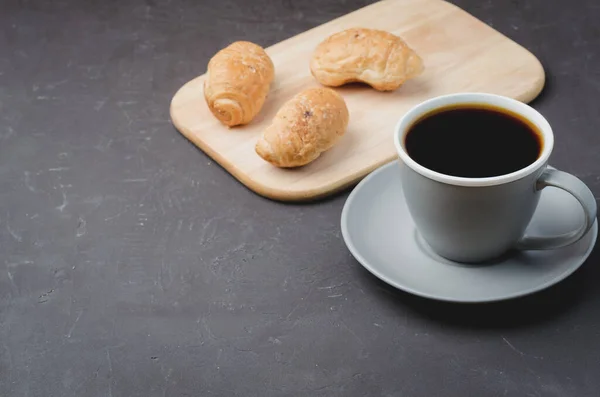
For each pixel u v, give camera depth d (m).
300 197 0.96
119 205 0.98
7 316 0.90
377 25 1.13
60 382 0.86
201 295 0.90
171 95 1.08
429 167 0.85
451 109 0.88
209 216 0.96
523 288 0.85
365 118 1.03
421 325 0.87
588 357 0.84
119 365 0.86
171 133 1.04
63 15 1.19
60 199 0.99
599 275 0.89
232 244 0.94
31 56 1.14
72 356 0.87
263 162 0.99
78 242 0.95
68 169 1.01
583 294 0.88
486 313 0.87
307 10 1.18
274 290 0.90
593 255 0.90
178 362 0.86
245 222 0.96
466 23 1.13
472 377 0.84
